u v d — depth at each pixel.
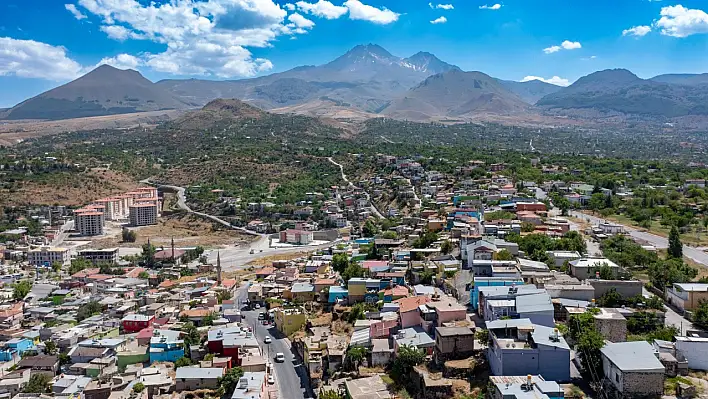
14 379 134.62
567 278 129.88
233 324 156.75
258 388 109.12
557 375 90.69
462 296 130.38
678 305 122.25
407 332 115.69
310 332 143.00
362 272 174.75
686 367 90.75
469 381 95.81
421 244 192.75
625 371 83.56
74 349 146.00
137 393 118.81
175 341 143.50
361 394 99.69
